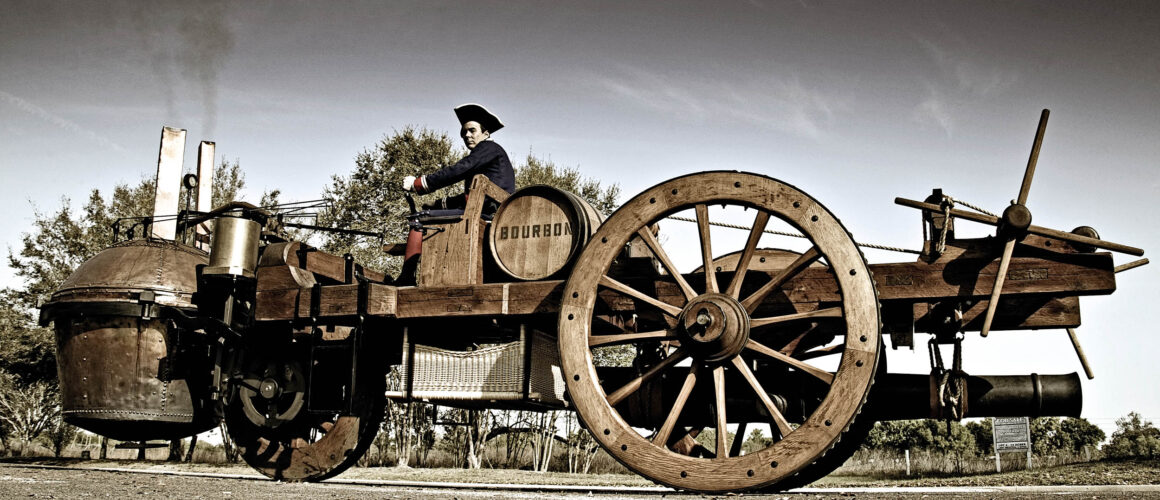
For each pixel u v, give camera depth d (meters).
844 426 6.11
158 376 9.38
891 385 7.09
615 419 6.76
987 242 6.57
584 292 7.09
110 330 9.39
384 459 31.30
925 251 6.66
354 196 27.67
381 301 7.96
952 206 6.55
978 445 30.88
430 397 7.95
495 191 8.34
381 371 8.80
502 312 7.59
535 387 7.80
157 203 11.39
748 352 7.40
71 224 26.72
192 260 10.02
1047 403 6.75
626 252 7.73
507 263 7.94
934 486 12.85
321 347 8.42
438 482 12.30
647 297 6.98
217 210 9.60
